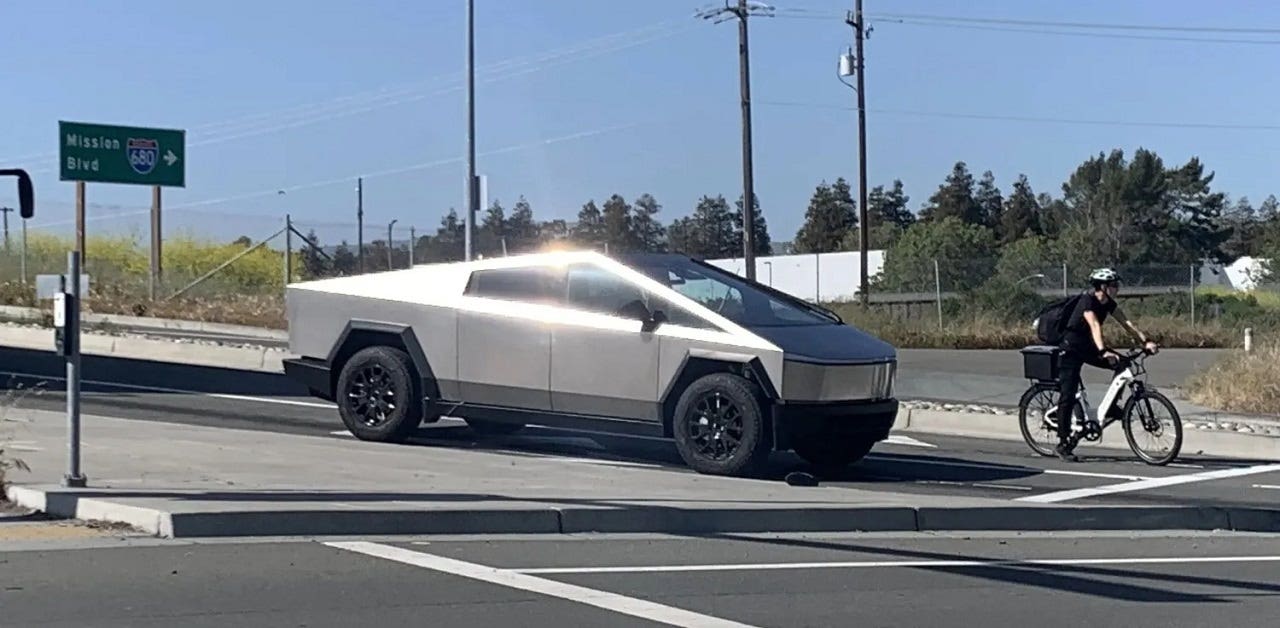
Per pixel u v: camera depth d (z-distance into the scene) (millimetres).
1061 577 9125
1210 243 82500
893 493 12234
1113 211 79438
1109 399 15172
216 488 10445
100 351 24781
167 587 7840
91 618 7141
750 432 12391
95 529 9367
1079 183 86000
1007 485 13312
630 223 69000
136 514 9359
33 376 19938
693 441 12672
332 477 11359
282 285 37688
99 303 33094
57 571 8133
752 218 39938
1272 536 11469
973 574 9125
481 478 11711
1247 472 14648
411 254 37125
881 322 36062
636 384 12875
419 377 13836
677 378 12727
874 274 59125
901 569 9203
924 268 46312
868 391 12859
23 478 10594
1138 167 80625
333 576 8258
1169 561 9914
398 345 14062
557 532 9977
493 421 13641
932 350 33469
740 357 12461
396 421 13867
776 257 61844
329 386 14391
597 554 9297
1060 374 15172
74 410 10156
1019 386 22141
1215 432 16656
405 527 9641
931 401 19984
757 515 10477
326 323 14352
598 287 13258
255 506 9562
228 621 7168
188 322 31797
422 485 11094
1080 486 13375
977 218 106188
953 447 16375
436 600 7762
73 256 10109
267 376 21078
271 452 12773
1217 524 11750
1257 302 43969
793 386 12352
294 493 10312
